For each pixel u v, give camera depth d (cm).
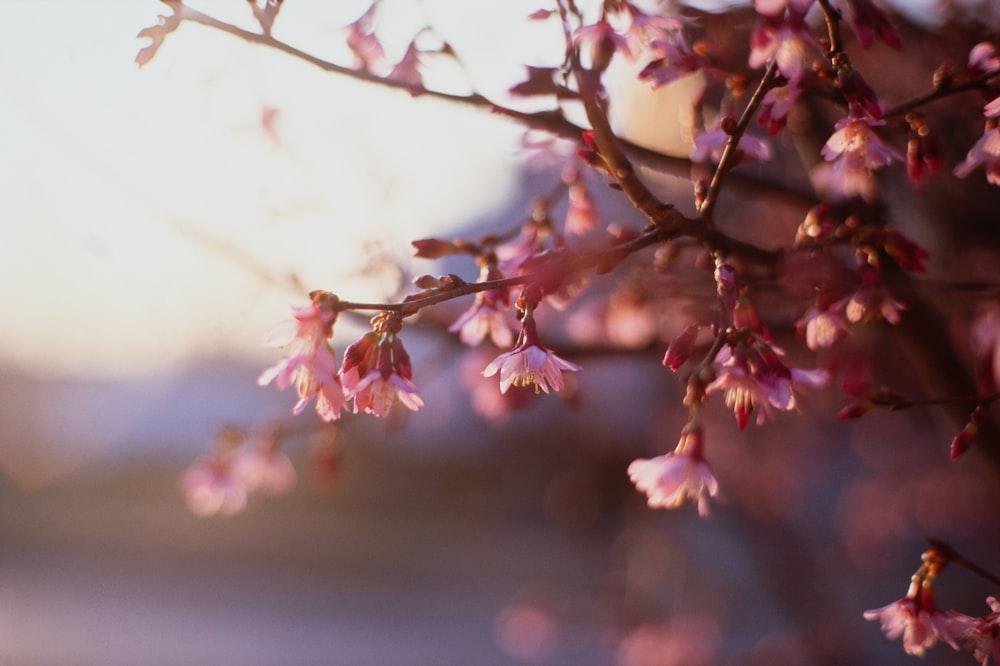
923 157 178
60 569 1548
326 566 1525
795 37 171
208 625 1253
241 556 1588
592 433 662
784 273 195
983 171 295
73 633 1191
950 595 752
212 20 176
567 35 171
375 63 208
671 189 374
